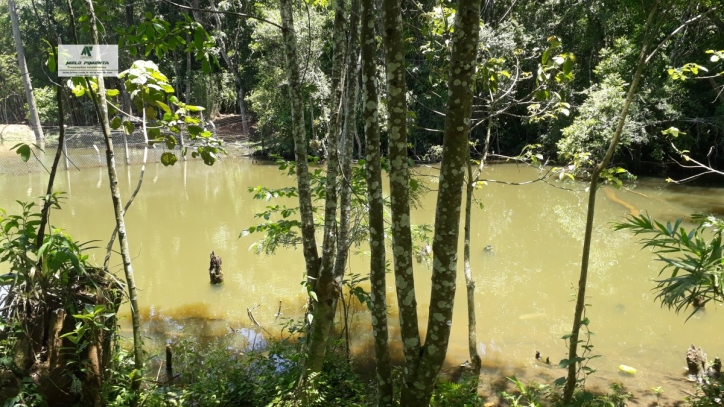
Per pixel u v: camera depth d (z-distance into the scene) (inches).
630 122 604.1
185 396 161.0
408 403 116.6
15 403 111.7
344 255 139.0
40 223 134.0
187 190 709.3
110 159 135.2
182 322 278.5
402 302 113.0
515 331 268.2
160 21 129.0
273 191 208.4
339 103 135.2
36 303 131.3
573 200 612.7
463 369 222.7
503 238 451.2
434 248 104.7
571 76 163.2
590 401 157.0
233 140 1114.1
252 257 400.5
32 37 1206.9
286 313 291.0
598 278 347.3
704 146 770.8
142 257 403.2
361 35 110.4
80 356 131.7
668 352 241.9
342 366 186.5
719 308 290.5
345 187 139.5
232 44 1234.0
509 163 919.0
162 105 135.6
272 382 164.7
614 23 844.6
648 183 704.4
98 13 138.2
